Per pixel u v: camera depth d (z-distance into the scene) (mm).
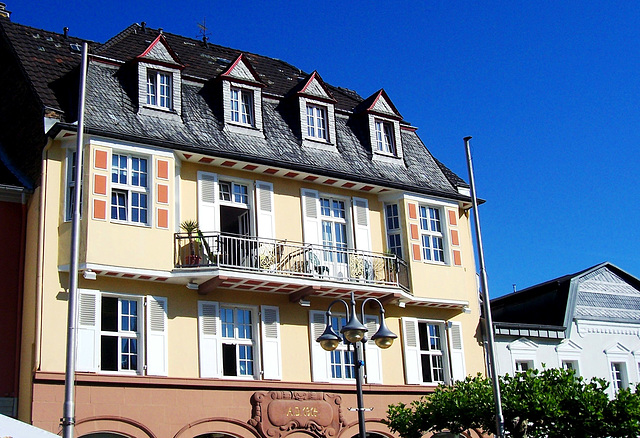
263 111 24312
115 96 21672
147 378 19906
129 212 20531
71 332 16156
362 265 23969
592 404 18703
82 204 20047
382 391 23469
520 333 26297
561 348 26953
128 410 19547
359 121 26469
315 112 25312
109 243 19953
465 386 20719
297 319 22953
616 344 27984
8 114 22953
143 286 20688
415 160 26828
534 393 19000
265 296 22594
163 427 19906
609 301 28375
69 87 21578
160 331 20562
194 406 20484
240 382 21203
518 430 19781
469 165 24094
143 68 22188
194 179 22281
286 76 28172
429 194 25922
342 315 23891
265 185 23438
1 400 19516
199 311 21328
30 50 22719
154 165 21094
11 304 20391
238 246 22672
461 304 25406
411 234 25078
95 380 19219
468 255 26594
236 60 23984
